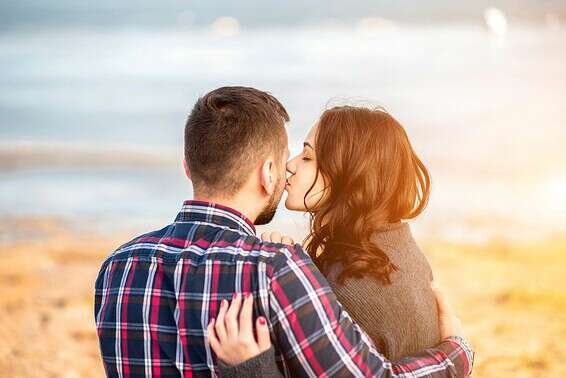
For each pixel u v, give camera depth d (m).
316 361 1.94
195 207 2.09
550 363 5.16
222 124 2.08
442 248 9.00
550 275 7.68
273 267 1.96
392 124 2.50
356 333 2.01
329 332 1.95
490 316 6.32
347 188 2.42
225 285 1.96
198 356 1.97
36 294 7.14
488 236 9.62
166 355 2.00
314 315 1.94
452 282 7.51
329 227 2.42
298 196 2.52
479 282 7.48
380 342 2.23
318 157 2.48
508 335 5.80
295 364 1.96
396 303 2.24
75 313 6.52
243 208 2.12
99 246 9.36
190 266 2.00
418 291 2.31
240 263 1.97
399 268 2.31
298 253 2.02
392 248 2.37
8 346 5.59
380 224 2.39
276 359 1.98
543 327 5.98
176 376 1.99
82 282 7.66
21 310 6.57
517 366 5.12
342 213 2.41
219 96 2.13
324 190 2.49
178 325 1.98
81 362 5.33
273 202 2.18
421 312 2.28
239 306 1.93
